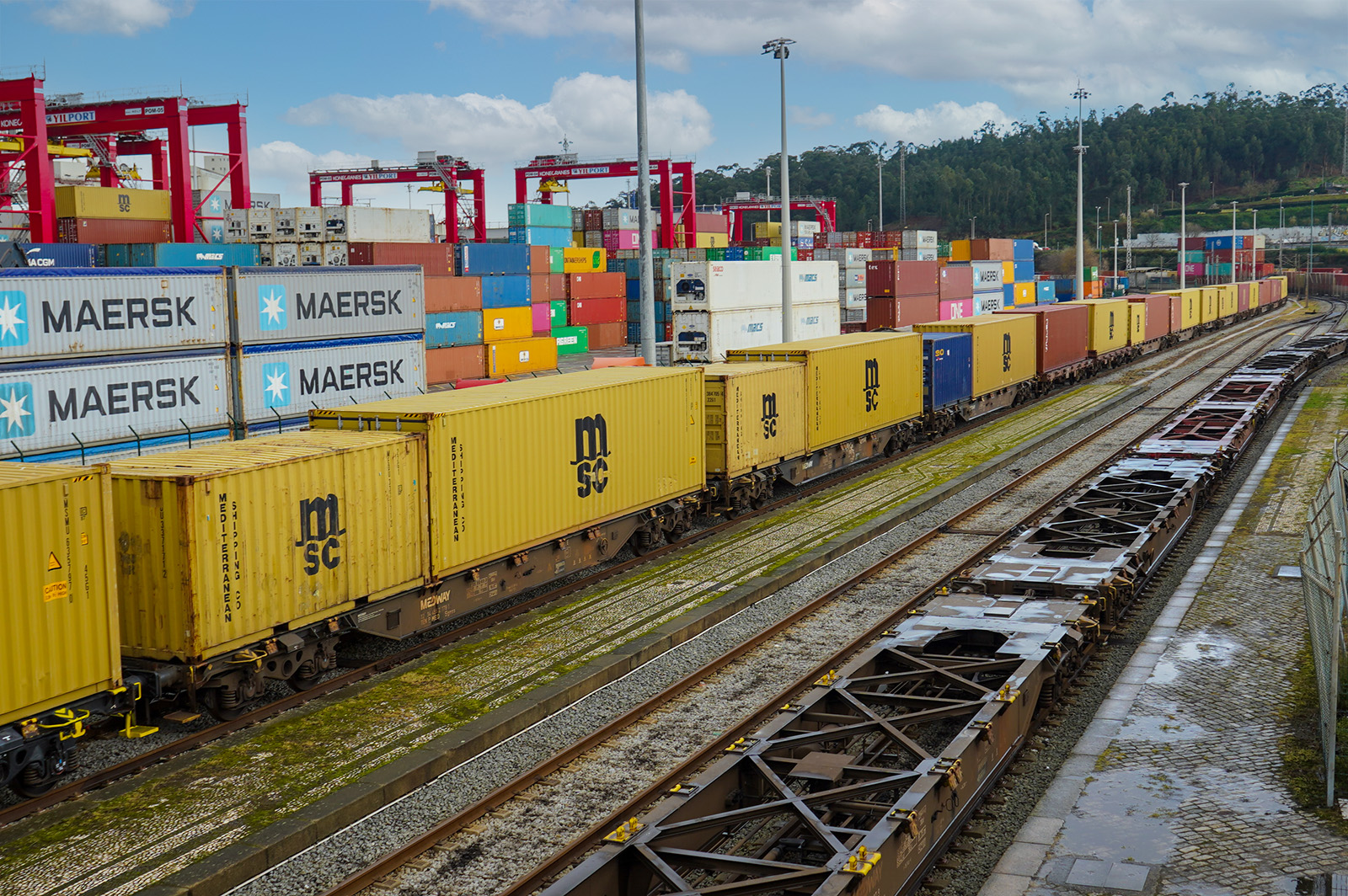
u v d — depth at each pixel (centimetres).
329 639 1593
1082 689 1533
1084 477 3059
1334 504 1688
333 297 2789
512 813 1184
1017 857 1020
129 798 1220
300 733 1402
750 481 2672
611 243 8488
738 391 2572
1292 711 1345
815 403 2964
